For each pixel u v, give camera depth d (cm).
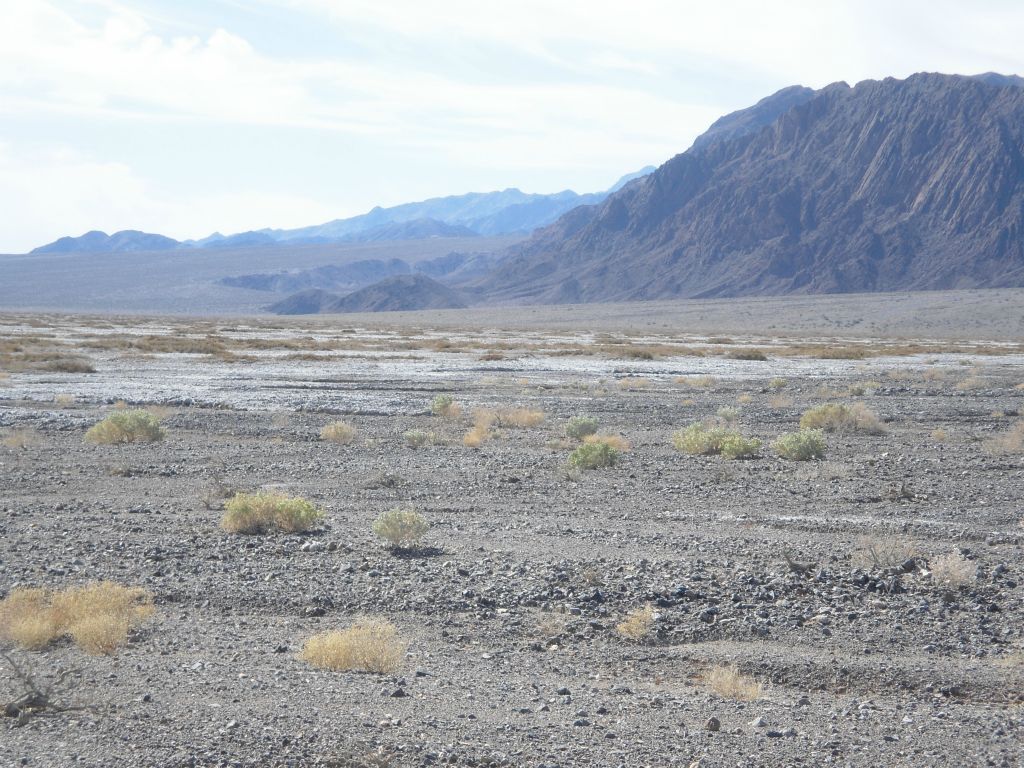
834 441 2545
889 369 5588
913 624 1011
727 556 1272
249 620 1008
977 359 6938
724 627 997
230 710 747
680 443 2366
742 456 2256
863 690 851
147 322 14175
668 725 751
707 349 7375
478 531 1424
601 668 890
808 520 1519
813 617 1033
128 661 862
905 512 1603
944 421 3052
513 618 1023
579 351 6806
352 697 784
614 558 1255
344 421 2909
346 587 1116
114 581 1129
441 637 969
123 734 699
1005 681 860
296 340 7962
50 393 3566
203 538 1363
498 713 763
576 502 1686
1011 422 3020
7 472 1942
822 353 7050
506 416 2945
